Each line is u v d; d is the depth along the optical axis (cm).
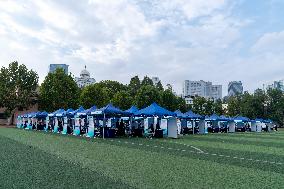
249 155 1777
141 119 3800
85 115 3472
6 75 7200
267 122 6619
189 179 1031
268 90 10681
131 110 3597
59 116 4178
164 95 7944
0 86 7125
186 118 4281
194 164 1368
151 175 1085
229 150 2034
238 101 10688
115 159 1480
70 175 1060
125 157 1560
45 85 7412
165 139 3064
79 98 7750
